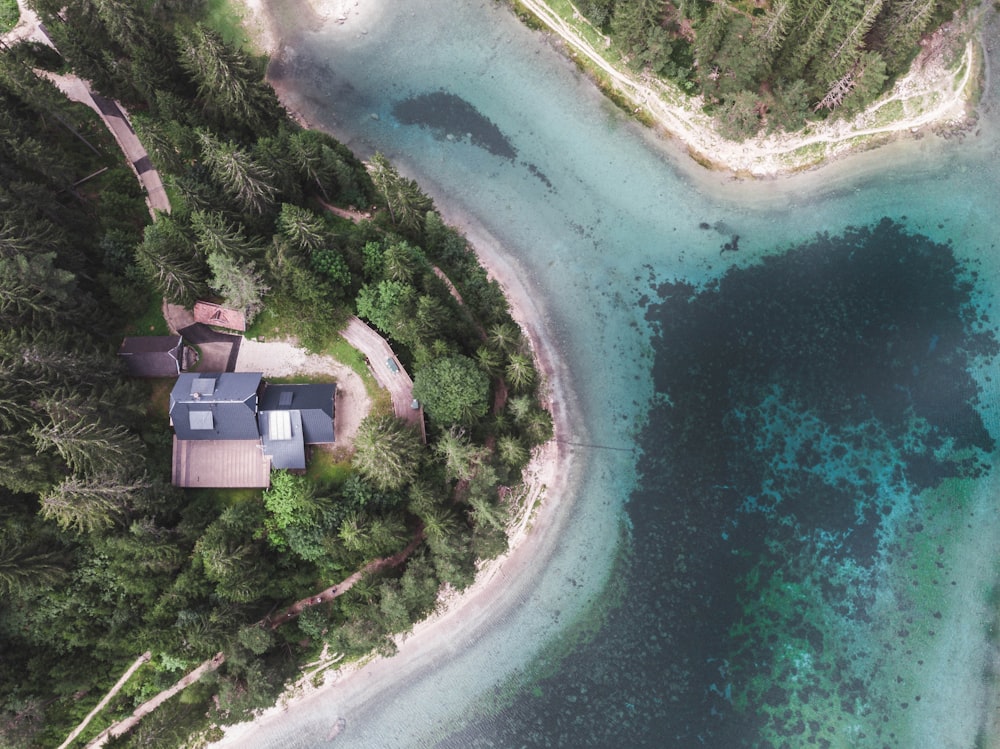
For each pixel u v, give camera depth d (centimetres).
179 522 5272
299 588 5503
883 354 6291
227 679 5069
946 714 5825
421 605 5481
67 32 5666
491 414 5856
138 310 5784
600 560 6069
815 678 5906
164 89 5900
